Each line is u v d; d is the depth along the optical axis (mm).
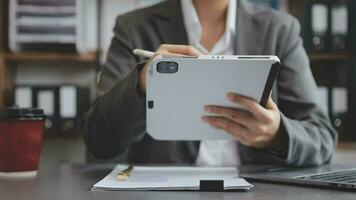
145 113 800
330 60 1870
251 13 1148
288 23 1156
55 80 2020
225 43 1104
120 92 838
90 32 1865
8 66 1872
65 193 583
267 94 674
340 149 1772
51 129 1748
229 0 1122
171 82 651
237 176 707
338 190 608
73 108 1770
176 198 546
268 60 617
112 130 891
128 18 1156
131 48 1092
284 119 773
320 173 715
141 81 775
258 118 711
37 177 729
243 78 641
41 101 1757
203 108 694
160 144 1054
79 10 1732
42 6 1719
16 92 1754
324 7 1770
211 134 754
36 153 750
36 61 1928
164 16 1123
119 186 602
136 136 933
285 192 593
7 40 1796
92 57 1803
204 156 1048
